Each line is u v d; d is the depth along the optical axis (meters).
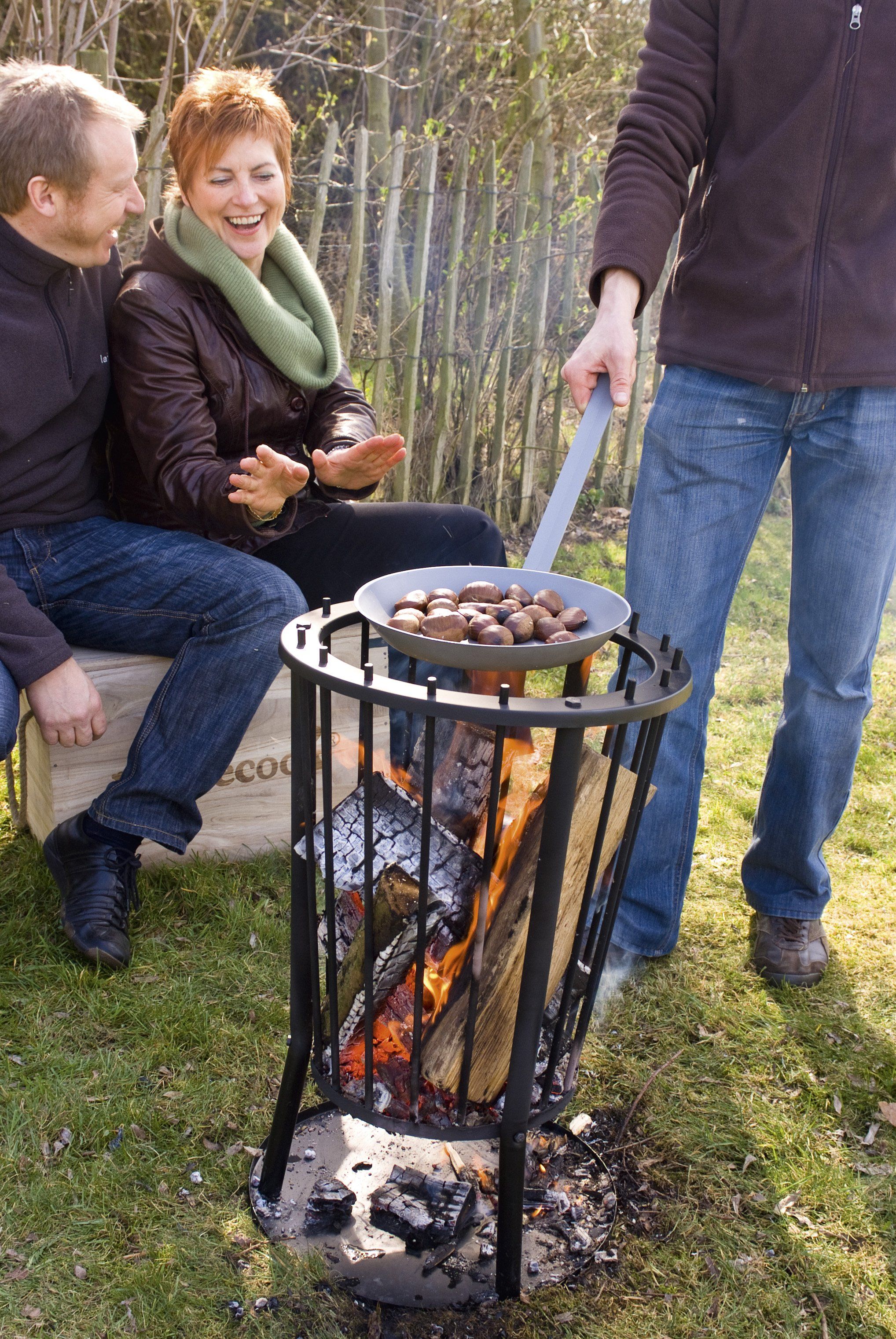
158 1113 1.76
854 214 1.82
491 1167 1.72
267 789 2.54
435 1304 1.47
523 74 7.38
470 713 1.18
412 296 4.78
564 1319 1.46
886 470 1.93
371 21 7.07
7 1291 1.44
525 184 4.98
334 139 4.43
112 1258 1.50
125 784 2.18
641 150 1.90
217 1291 1.46
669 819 2.17
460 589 1.56
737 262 1.90
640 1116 1.86
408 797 1.54
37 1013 1.97
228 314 2.31
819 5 1.74
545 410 5.54
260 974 2.13
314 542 2.62
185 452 2.18
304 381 2.42
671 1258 1.58
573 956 1.47
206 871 2.45
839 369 1.87
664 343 2.05
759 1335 1.46
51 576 2.20
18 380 2.03
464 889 1.49
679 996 2.19
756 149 1.84
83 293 2.14
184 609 2.19
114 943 2.11
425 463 5.07
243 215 2.24
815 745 2.14
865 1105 1.92
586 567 4.77
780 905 2.29
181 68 7.28
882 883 2.66
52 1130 1.71
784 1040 2.08
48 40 3.88
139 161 4.14
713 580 2.08
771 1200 1.70
